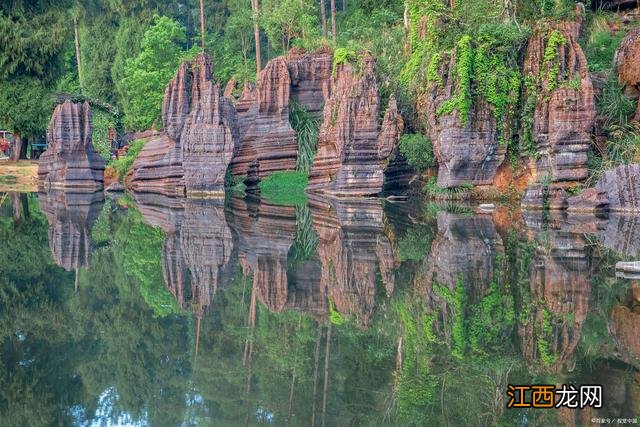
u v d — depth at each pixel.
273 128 42.66
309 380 10.61
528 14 34.59
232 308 14.40
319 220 27.02
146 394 10.05
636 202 27.27
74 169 44.19
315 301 14.64
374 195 34.81
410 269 17.14
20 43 48.69
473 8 35.62
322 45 46.62
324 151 37.91
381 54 41.38
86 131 44.12
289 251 20.23
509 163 32.03
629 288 14.77
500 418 8.98
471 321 12.84
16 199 38.31
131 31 70.00
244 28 63.16
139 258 19.92
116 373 10.96
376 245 20.75
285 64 42.81
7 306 14.96
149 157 43.28
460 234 22.34
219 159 38.44
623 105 30.70
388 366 10.99
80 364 11.27
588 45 34.62
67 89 73.94
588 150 29.98
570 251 18.83
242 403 9.74
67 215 30.69
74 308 14.73
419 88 35.69
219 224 26.53
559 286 14.98
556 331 12.13
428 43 35.38
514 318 12.88
